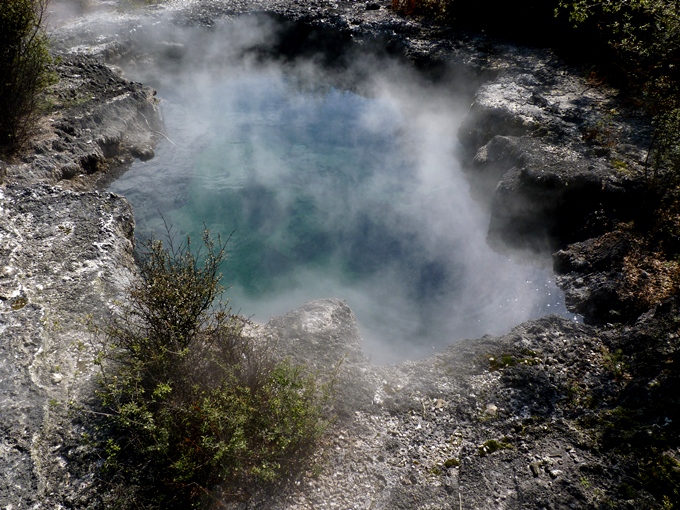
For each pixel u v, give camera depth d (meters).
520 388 4.64
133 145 9.01
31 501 3.60
